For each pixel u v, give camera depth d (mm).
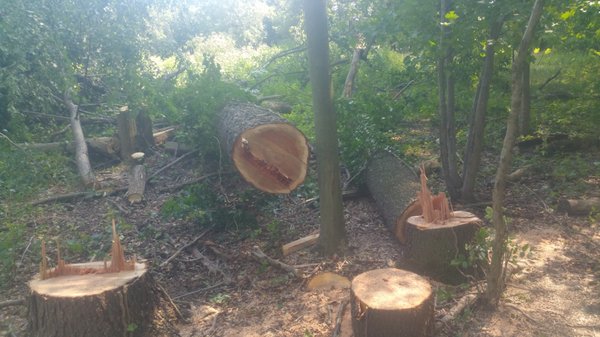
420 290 3592
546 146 7520
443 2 5410
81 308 3463
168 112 8312
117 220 6352
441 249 4336
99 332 3506
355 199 6574
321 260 5113
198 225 6105
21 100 8516
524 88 7828
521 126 7992
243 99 7090
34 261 5402
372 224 5871
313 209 6312
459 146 8008
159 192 7203
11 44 7996
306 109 9141
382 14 5828
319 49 4871
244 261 5289
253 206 6297
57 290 3555
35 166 7590
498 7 5070
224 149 6500
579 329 3717
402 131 9031
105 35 8852
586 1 5762
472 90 8844
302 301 4398
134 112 8484
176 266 5297
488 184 6711
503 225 3857
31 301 3590
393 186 5676
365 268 4891
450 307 4031
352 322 3643
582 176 6641
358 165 6699
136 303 3717
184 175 7715
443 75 5898
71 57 9250
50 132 9125
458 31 5203
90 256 5500
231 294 4684
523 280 4418
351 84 9617
